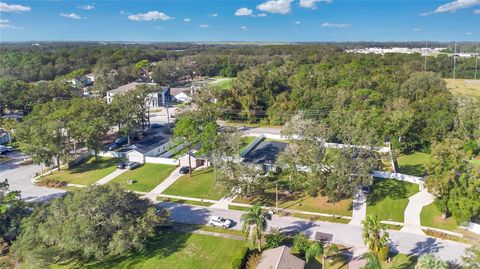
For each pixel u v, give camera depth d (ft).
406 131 213.05
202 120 216.95
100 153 221.25
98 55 589.73
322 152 157.28
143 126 271.08
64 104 259.19
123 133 238.48
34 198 168.14
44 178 191.01
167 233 135.74
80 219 116.37
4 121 260.21
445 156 139.85
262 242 127.03
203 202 161.07
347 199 156.46
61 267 119.75
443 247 122.01
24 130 196.34
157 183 181.78
